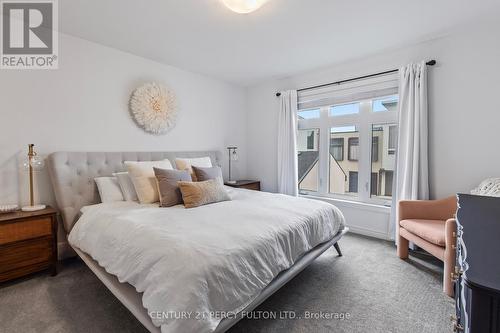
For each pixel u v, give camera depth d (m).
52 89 2.33
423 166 2.56
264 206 2.14
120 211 1.95
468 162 2.41
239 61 3.15
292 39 2.54
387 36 2.48
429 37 2.50
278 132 3.86
